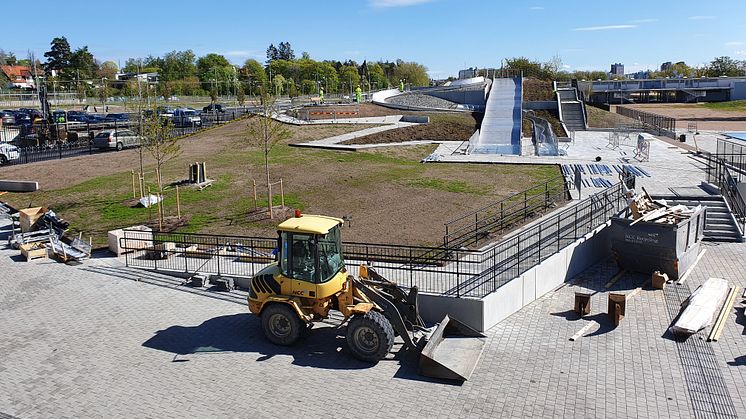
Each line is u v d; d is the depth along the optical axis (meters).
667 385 12.25
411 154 41.19
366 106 72.25
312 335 15.17
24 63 168.00
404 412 11.45
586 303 15.95
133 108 46.69
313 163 35.88
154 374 13.16
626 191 21.75
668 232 18.27
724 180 26.73
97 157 40.22
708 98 115.50
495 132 53.50
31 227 24.95
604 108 75.19
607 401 11.68
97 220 25.75
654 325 15.37
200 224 24.34
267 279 14.68
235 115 65.69
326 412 11.49
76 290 18.59
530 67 120.75
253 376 13.02
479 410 11.47
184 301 17.59
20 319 16.36
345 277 14.82
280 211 25.56
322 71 139.12
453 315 15.40
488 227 22.52
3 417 11.45
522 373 12.92
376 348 13.42
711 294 16.42
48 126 53.16
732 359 13.31
